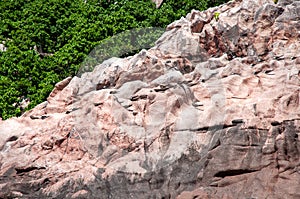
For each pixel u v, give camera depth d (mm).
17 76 11781
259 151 8227
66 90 10000
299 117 8477
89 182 8133
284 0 10922
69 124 8953
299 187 7848
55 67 11930
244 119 8438
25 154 8828
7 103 10977
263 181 8008
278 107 8656
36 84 11656
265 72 9508
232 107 8602
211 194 7895
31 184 8422
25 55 12258
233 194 7922
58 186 8289
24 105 11148
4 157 8867
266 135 8352
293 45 10070
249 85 9195
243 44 10586
